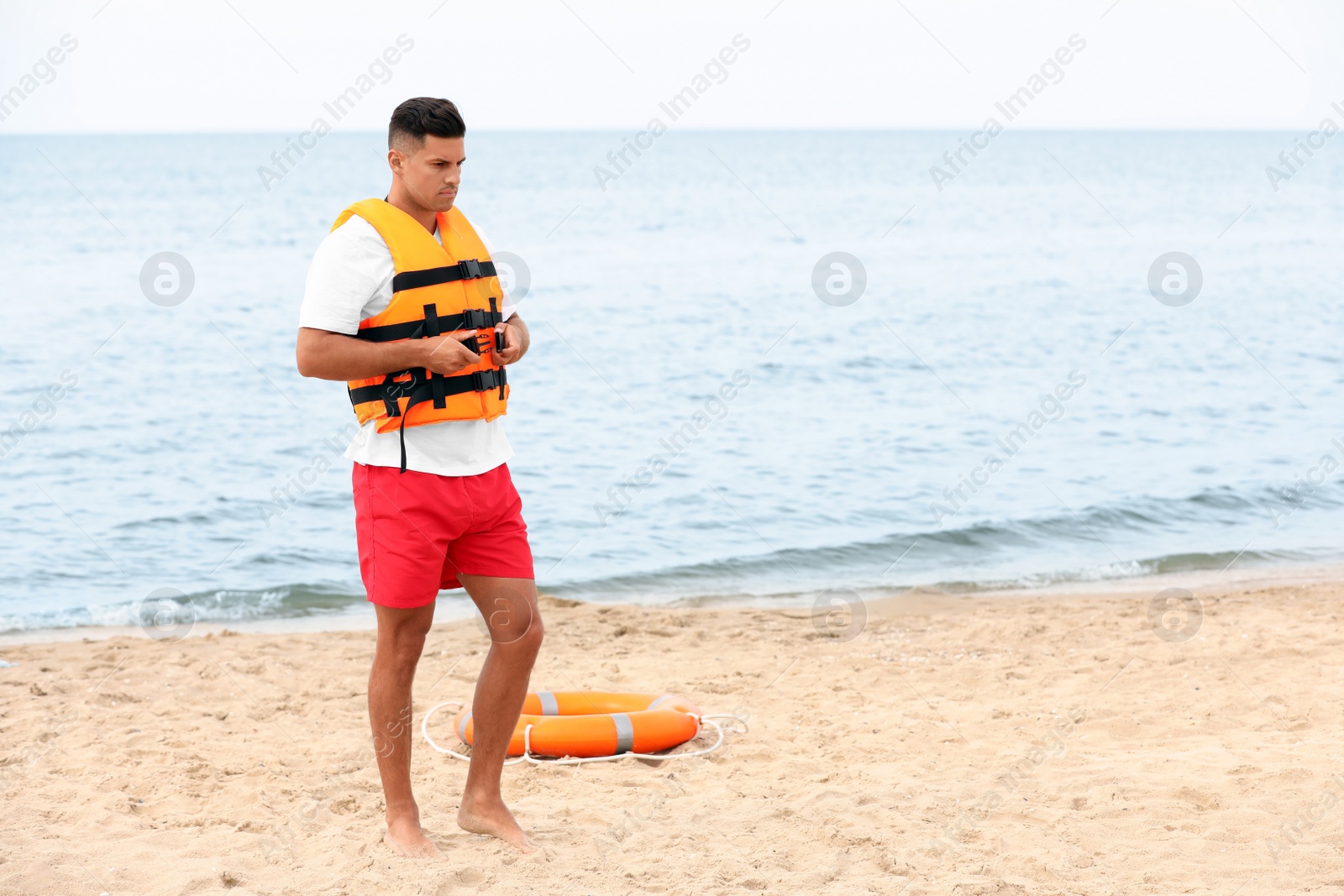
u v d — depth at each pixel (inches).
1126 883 117.8
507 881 117.9
